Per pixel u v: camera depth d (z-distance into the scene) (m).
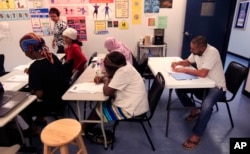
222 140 2.07
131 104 1.72
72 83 2.06
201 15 3.64
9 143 1.76
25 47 1.60
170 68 2.29
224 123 2.38
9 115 1.20
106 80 1.76
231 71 2.20
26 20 3.72
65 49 3.03
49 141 1.20
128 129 2.29
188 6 3.56
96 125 2.28
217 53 2.01
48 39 3.83
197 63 2.19
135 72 1.77
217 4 3.59
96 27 3.75
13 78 2.04
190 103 2.38
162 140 2.09
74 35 2.64
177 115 2.58
